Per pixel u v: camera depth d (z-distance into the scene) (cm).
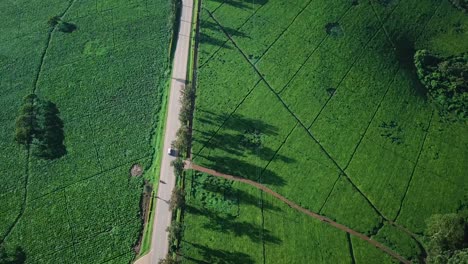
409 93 10050
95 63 10181
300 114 9456
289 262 7500
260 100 9581
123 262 7456
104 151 8800
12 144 8894
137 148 8862
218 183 8300
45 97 9569
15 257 7488
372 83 10081
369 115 9575
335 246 7762
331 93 9838
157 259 7406
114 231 7788
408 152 9112
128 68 10100
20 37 10700
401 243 7912
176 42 10556
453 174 8881
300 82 9956
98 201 8138
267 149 8856
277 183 8425
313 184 8481
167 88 9756
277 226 7881
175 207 7694
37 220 7925
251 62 10231
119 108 9444
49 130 9019
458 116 9800
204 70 10031
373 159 8938
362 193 8481
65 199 8169
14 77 9938
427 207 8400
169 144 8800
